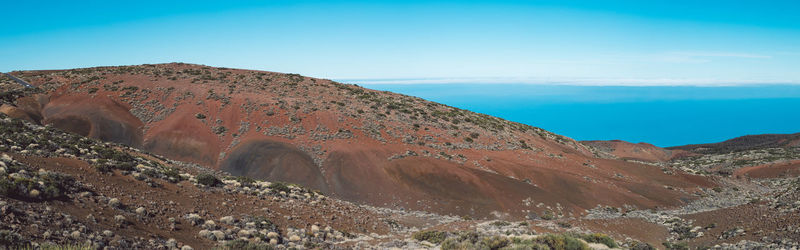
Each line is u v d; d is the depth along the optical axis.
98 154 34.66
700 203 65.69
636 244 30.28
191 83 92.12
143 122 75.19
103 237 17.52
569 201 59.88
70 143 37.62
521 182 63.41
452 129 87.06
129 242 17.91
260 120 76.88
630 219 47.75
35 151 29.00
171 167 43.91
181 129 72.56
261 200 33.88
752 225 40.88
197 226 23.58
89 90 81.62
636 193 67.25
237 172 63.69
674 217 52.22
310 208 35.12
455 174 62.78
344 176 62.22
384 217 40.47
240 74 107.56
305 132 74.19
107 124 71.12
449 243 22.61
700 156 173.62
